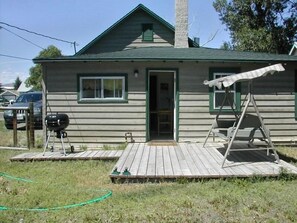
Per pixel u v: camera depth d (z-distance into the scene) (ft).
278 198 19.02
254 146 31.07
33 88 157.58
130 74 35.88
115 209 17.54
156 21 53.01
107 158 29.89
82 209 17.61
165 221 15.98
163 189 20.97
